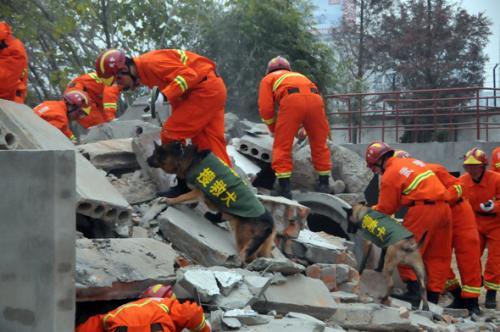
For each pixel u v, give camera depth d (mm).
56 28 26062
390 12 53281
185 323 7723
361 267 13750
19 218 7082
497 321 13977
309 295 10727
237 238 11383
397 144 26062
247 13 29125
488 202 15117
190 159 11352
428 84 46781
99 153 14008
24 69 12336
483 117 37312
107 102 18359
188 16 29328
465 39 47875
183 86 11359
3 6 26062
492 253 15258
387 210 13383
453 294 15141
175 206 12234
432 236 13820
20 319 7086
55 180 6938
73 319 7051
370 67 50719
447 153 25391
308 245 12977
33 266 7020
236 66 29203
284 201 12992
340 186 17141
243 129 19234
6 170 7105
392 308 11570
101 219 10594
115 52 11375
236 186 11266
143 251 9352
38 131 10500
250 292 9859
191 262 11344
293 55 29781
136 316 7352
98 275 8242
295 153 17062
